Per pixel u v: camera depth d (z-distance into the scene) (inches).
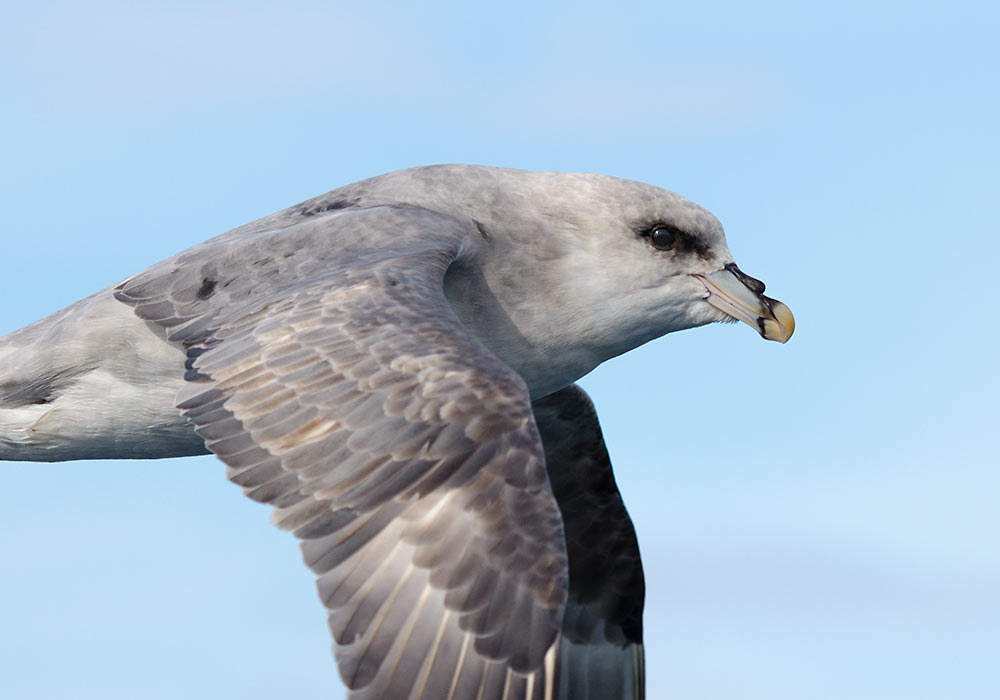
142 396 512.4
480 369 379.6
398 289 424.5
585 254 560.7
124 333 507.2
